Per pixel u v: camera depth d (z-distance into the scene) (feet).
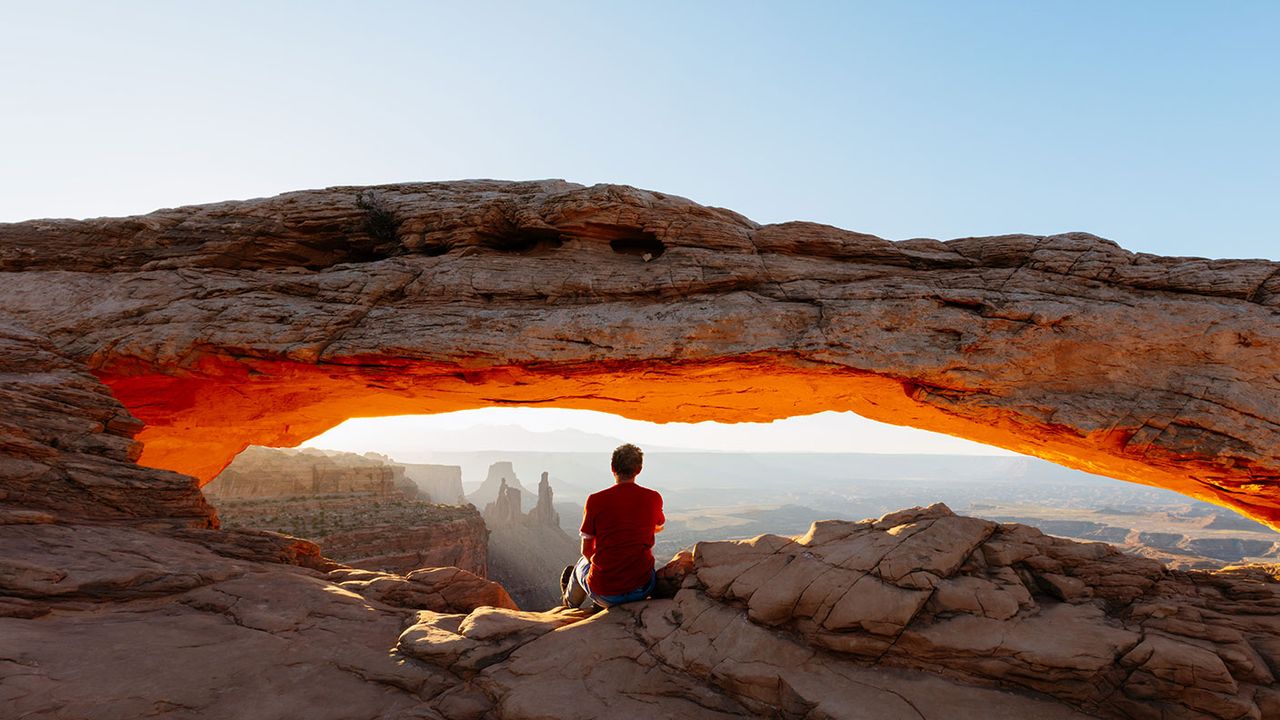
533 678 19.03
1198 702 16.94
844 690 17.79
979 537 21.97
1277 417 32.65
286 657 20.61
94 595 23.63
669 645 20.31
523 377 43.83
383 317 43.73
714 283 43.14
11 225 49.11
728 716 17.71
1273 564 23.22
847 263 44.57
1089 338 36.76
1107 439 35.73
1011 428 39.60
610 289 43.88
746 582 21.57
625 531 23.47
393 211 48.93
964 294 39.68
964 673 18.25
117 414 37.52
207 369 43.39
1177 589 21.15
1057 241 41.29
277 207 49.39
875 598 19.43
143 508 33.55
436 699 18.58
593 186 45.42
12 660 17.52
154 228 49.08
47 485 31.48
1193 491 39.42
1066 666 17.67
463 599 30.12
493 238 48.24
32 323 43.21
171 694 17.25
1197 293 37.09
